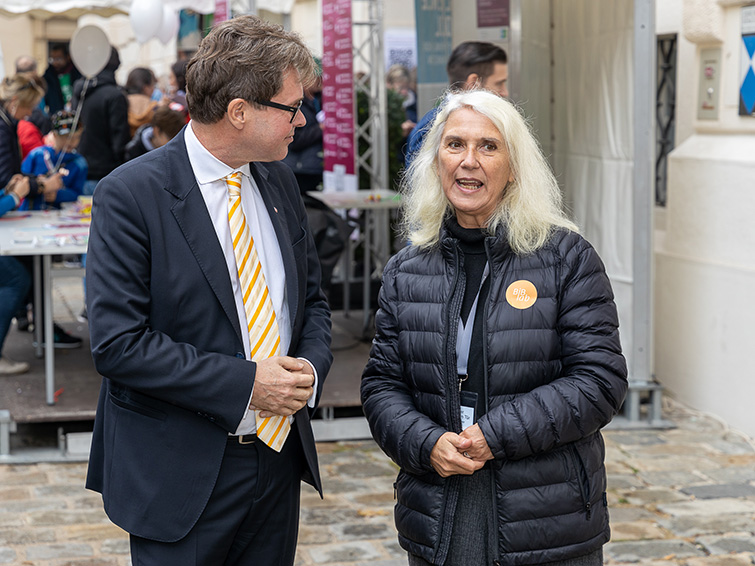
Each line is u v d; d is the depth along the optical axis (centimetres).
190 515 220
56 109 1016
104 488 227
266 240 234
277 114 214
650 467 471
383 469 471
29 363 607
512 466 224
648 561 363
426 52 659
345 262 748
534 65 590
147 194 215
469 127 228
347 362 609
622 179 549
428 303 235
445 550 227
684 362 575
